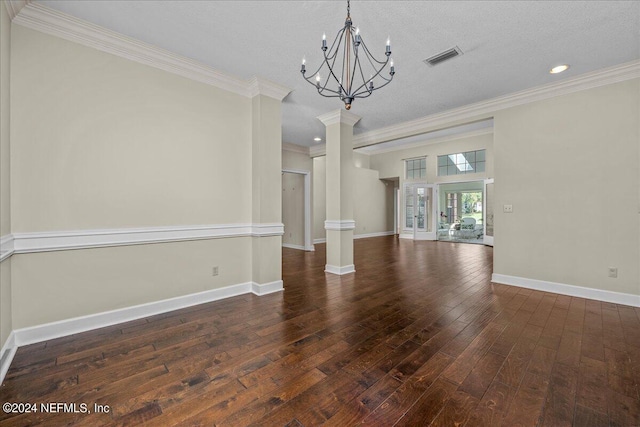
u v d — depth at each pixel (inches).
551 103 138.7
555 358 78.4
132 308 105.3
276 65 119.3
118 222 102.1
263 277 137.7
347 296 134.2
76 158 93.7
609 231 125.3
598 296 127.6
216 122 127.8
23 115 84.4
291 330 96.9
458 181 330.6
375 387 66.1
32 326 86.7
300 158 278.8
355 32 92.7
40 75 87.3
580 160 131.6
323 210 348.5
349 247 186.7
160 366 74.8
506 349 83.4
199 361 77.2
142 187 107.4
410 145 368.8
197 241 123.0
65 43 91.4
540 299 128.8
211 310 115.5
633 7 84.0
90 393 63.9
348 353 81.5
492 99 154.3
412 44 103.3
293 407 59.6
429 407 59.4
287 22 91.3
